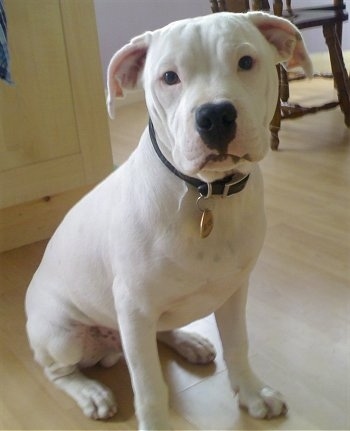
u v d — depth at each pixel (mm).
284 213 2006
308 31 4180
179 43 872
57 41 1792
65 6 1781
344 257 1700
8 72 1528
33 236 1982
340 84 2789
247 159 865
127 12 3645
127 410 1208
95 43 1865
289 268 1661
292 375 1249
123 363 1358
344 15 2750
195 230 966
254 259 1061
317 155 2531
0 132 1771
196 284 1010
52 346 1221
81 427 1171
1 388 1299
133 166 1044
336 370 1257
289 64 1086
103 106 1936
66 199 2016
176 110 884
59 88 1834
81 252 1145
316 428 1110
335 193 2135
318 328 1396
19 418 1209
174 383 1266
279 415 1145
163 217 969
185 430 1132
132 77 1057
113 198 1080
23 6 1708
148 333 1043
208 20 900
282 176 2328
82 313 1224
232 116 817
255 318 1448
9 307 1603
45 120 1836
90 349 1285
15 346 1438
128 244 1001
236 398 1204
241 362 1182
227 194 959
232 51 860
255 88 884
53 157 1886
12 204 1850
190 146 841
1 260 1876
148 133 1018
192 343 1328
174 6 3836
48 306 1242
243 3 2592
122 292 1035
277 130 2588
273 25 992
